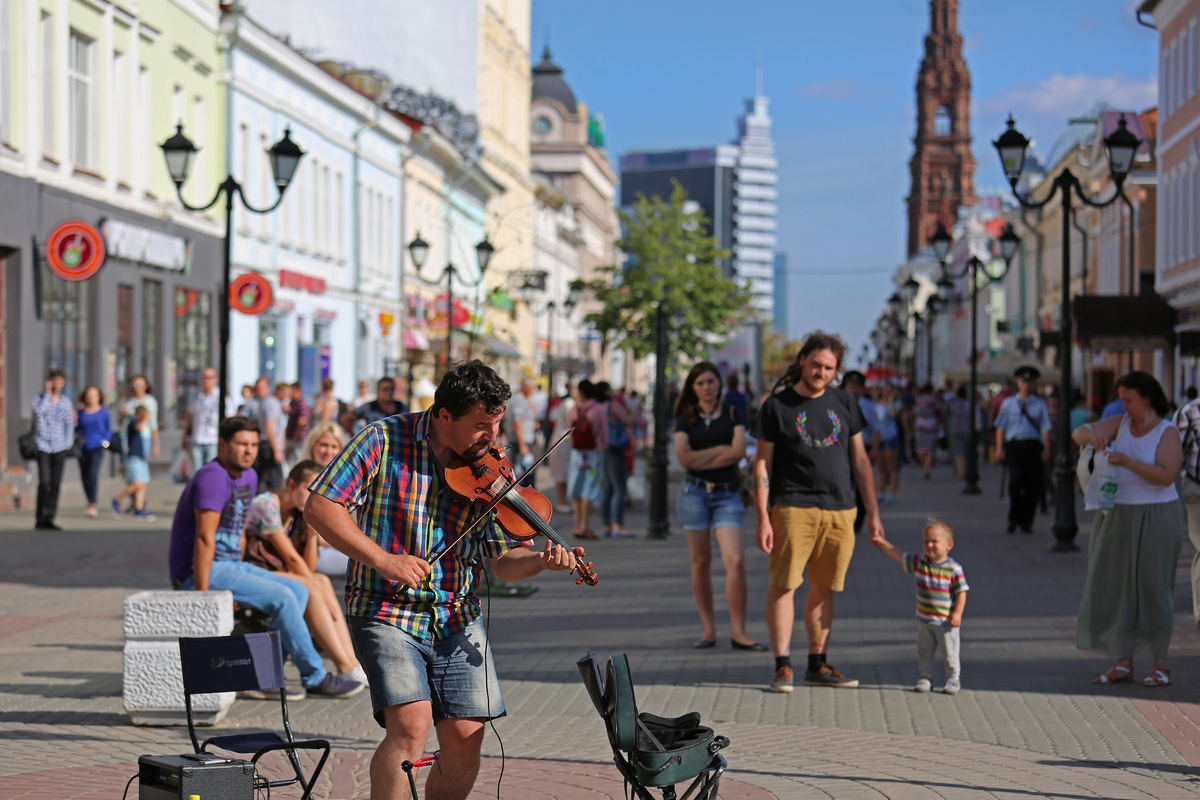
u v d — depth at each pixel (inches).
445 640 221.9
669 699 392.8
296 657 398.6
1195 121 1585.9
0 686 407.8
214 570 395.5
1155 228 2047.2
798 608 569.9
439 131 2333.9
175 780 227.6
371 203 2074.3
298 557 412.2
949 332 4783.5
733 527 473.1
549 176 4328.3
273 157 750.5
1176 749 332.2
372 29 2591.0
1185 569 703.7
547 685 415.8
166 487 1244.5
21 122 1088.2
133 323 1300.4
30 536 816.9
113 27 1257.4
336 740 350.6
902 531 891.4
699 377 467.8
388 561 210.7
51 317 1137.4
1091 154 2373.3
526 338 3321.9
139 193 1318.9
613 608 574.9
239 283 1418.6
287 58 1663.4
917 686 402.6
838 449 405.1
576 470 856.9
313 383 1809.8
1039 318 3142.2
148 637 361.1
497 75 2987.2
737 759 322.7
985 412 1732.3
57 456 854.5
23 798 287.4
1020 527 882.1
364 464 217.5
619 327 2472.9
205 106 1489.9
